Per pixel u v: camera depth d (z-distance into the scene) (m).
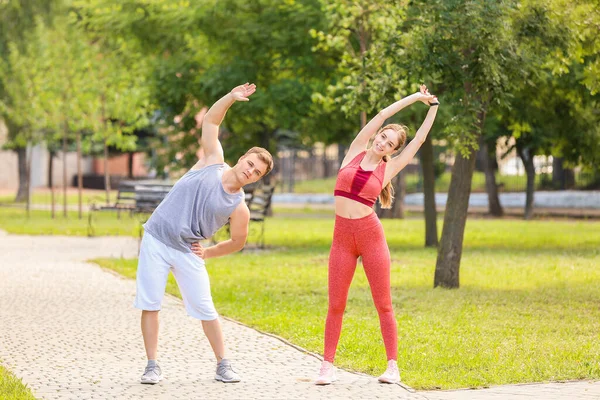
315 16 25.25
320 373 8.92
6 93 45.12
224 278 18.27
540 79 17.20
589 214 43.56
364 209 8.97
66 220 38.41
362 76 17.39
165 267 8.95
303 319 12.88
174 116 33.03
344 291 9.01
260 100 27.27
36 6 46.75
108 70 37.56
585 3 14.95
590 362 9.84
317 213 47.75
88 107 37.53
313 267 20.44
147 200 25.53
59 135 40.81
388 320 9.02
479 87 15.42
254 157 8.92
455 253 16.97
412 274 19.16
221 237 27.16
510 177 55.31
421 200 55.44
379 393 8.45
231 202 8.93
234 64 27.64
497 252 24.59
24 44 45.81
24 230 32.09
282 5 26.09
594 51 15.52
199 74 30.12
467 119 15.48
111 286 16.52
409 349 10.62
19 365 9.73
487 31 14.76
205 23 27.55
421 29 15.59
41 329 12.00
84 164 84.06
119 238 29.05
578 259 22.36
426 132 9.09
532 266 20.77
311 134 30.75
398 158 9.07
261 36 26.11
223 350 9.05
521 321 12.91
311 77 26.81
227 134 43.03
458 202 16.94
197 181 8.94
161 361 10.02
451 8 15.02
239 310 13.83
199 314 8.98
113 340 11.23
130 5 30.34
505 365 9.70
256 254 23.83
